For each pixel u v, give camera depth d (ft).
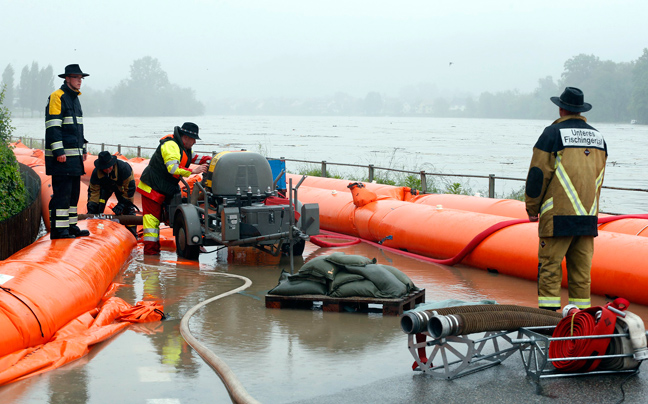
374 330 18.99
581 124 18.79
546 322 16.07
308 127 489.26
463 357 14.73
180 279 26.68
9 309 16.17
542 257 18.97
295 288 21.57
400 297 21.02
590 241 18.84
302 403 13.42
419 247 31.81
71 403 13.58
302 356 16.56
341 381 14.74
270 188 30.86
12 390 14.32
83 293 20.07
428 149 187.52
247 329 19.11
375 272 21.38
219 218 30.27
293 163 119.96
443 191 54.75
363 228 36.19
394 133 360.69
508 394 13.83
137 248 34.71
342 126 539.29
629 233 26.71
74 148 26.58
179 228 31.78
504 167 115.44
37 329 16.66
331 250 34.27
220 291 24.44
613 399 13.44
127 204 37.04
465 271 28.48
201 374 15.37
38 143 123.75
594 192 18.56
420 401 13.50
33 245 25.49
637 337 14.55
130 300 22.91
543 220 18.72
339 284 21.27
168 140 31.53
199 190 31.86
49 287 18.45
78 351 16.69
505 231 27.55
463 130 432.25
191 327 19.33
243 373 15.28
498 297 23.25
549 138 18.47
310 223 29.99
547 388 14.17
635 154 166.61
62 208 26.68
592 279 23.76
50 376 15.23
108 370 15.66
